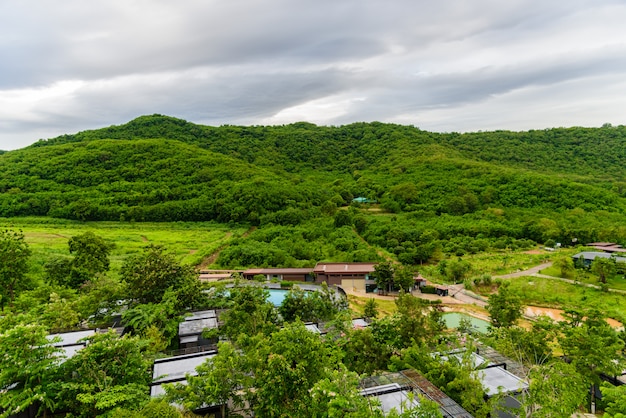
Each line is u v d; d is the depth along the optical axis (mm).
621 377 29484
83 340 27266
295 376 19328
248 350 24453
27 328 20531
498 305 40281
